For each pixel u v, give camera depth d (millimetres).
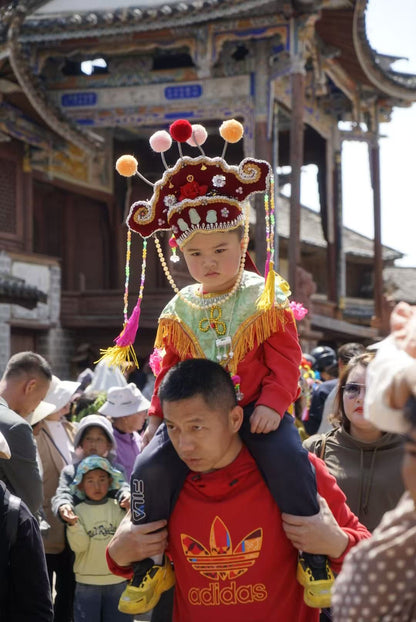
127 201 25859
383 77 24562
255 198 19984
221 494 2893
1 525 3410
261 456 2893
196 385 2729
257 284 3197
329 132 26672
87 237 25531
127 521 3098
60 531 6285
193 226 3166
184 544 2939
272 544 2902
